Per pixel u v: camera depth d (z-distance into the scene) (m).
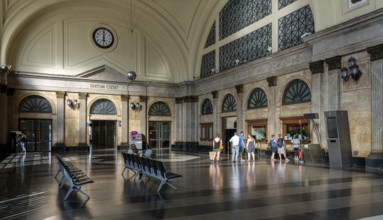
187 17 26.36
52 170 12.21
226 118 23.52
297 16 17.06
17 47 23.27
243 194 7.29
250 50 20.73
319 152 14.73
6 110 22.06
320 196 7.00
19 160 16.66
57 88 24.25
